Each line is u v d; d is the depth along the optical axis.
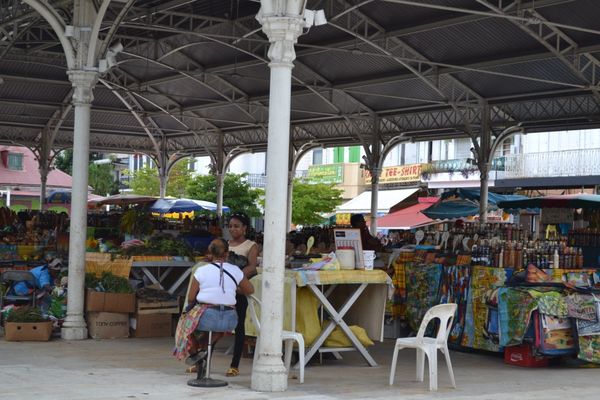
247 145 29.97
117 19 10.20
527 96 20.31
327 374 8.01
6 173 40.88
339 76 21.59
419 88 21.70
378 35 17.69
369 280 8.35
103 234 17.16
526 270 9.30
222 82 24.09
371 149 25.80
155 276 11.68
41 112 28.16
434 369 7.26
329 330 8.33
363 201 35.41
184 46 19.78
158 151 31.75
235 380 7.36
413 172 37.22
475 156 21.78
